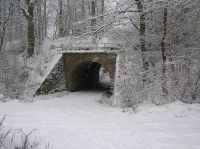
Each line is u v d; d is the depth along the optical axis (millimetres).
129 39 21625
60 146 11164
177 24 19188
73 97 25688
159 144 11000
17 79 26703
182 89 18031
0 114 16266
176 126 13086
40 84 25266
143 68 19781
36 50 30688
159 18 19750
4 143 9516
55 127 14094
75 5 35531
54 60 27547
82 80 31922
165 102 17953
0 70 27109
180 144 10773
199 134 11711
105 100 24266
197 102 17516
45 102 22297
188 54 18438
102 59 25719
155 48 20500
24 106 19453
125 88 20125
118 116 16500
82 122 15305
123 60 23172
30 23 29953
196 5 16391
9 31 32844
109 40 24906
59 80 27281
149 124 13891
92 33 18703
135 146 11102
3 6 30656
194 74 18188
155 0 17297
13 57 29625
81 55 27016
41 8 38562
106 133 13016
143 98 19266
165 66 18562
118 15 18391
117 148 11016
